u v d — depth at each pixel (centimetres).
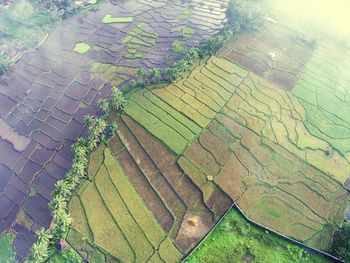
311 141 7731
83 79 9650
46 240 5988
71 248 6203
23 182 7506
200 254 5934
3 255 6525
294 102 8569
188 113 8131
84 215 6575
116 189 6900
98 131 7456
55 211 6238
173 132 7731
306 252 5916
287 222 6309
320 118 8281
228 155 7319
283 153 7431
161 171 7112
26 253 6431
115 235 6284
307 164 7281
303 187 6881
